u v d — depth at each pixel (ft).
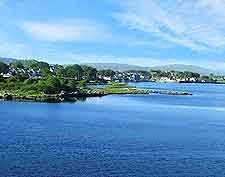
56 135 314.35
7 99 630.74
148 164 227.81
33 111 486.38
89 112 498.28
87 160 232.94
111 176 203.72
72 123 389.39
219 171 217.56
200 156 250.98
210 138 320.29
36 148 262.26
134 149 266.98
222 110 583.99
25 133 319.88
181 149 271.69
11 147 263.70
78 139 298.35
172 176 206.59
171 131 354.74
